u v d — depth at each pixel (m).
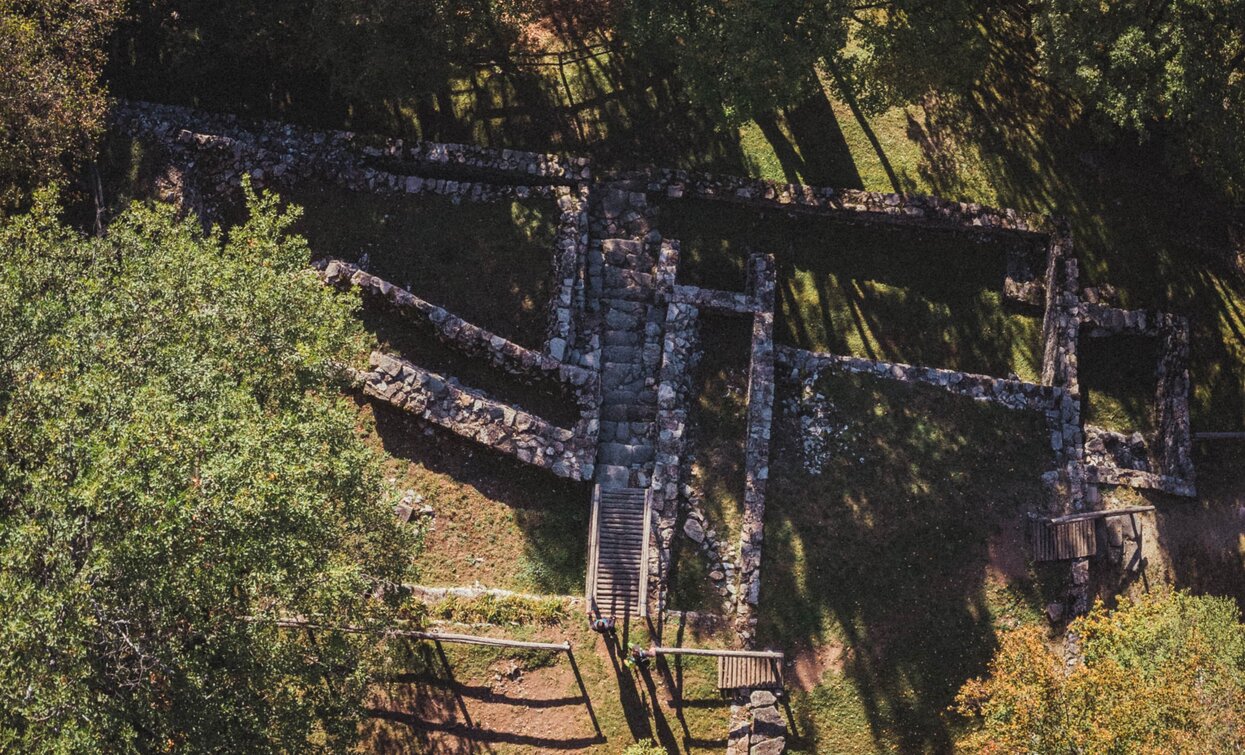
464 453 33.22
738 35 30.56
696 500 33.41
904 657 32.12
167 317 24.22
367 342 33.25
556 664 31.12
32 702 20.38
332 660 24.62
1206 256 38.44
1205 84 32.84
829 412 34.44
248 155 34.50
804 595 32.50
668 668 31.50
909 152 37.97
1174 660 27.52
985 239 37.19
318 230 34.81
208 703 22.02
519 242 35.12
